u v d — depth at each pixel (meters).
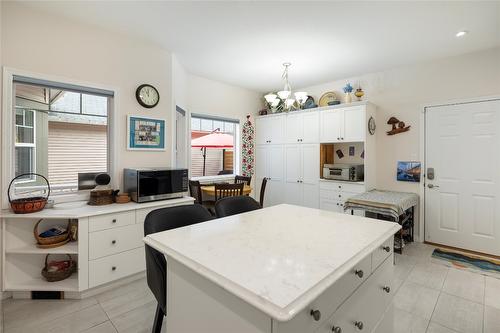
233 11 2.38
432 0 2.19
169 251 1.19
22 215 2.13
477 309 2.14
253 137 5.16
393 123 3.87
